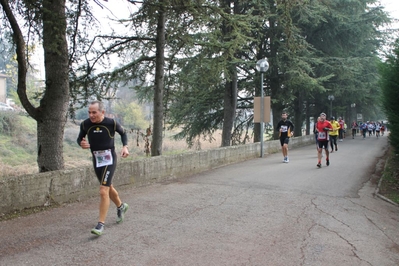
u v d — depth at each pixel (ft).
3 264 12.74
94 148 16.58
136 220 18.45
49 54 24.34
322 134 39.14
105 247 14.58
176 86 44.78
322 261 13.96
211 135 85.05
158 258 13.66
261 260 13.82
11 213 18.58
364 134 105.60
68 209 20.22
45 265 12.75
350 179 32.07
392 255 14.89
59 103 24.61
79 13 28.07
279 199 23.90
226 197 24.16
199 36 43.11
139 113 135.85
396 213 21.72
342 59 77.51
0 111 88.43
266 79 74.84
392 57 36.11
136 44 37.60
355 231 17.80
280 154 53.88
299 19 67.26
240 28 40.47
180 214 19.77
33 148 80.48
